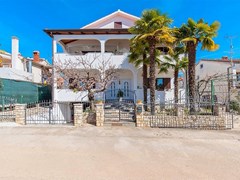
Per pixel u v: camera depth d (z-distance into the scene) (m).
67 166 5.76
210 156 6.79
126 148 7.70
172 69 20.33
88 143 8.41
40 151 7.21
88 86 16.17
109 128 11.61
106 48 23.17
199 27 13.59
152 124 12.10
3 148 7.57
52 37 19.72
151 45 14.04
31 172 5.31
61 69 17.81
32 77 26.22
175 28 14.12
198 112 12.70
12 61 24.28
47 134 10.09
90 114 13.02
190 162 6.17
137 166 5.80
